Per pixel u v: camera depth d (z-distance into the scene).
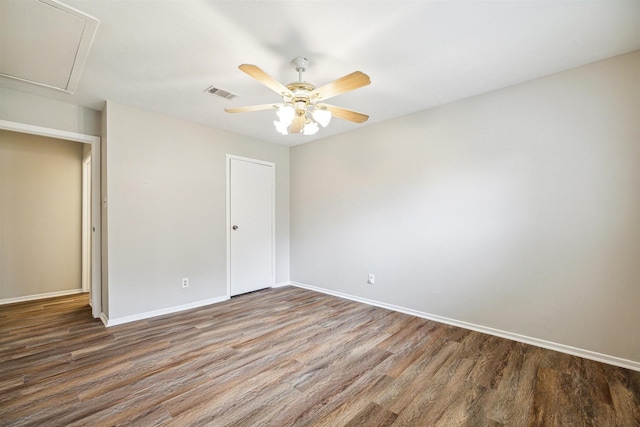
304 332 2.91
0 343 2.63
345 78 1.79
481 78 2.58
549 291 2.53
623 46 2.11
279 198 4.81
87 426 1.61
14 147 3.88
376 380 2.07
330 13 1.74
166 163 3.45
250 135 4.28
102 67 2.35
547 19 1.81
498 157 2.79
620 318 2.23
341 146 4.18
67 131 3.06
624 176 2.21
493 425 1.63
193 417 1.69
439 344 2.63
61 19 1.77
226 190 4.06
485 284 2.88
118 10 1.71
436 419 1.68
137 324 3.10
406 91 2.83
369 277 3.85
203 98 2.96
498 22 1.84
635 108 2.17
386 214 3.66
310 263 4.62
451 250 3.10
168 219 3.46
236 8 1.70
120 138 3.09
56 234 4.18
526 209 2.64
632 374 2.11
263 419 1.68
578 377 2.09
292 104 2.17
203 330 2.95
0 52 2.12
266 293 4.37
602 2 1.67
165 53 2.16
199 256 3.75
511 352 2.47
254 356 2.41
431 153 3.25
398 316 3.38
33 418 1.67
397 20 1.81
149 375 2.12
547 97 2.53
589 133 2.34
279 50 2.13
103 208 3.18
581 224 2.38
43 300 3.96
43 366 2.23
